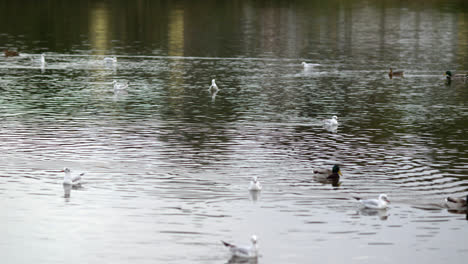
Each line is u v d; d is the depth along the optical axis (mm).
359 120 55281
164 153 43688
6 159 41625
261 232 30766
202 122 53594
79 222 31797
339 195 35750
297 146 46094
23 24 126625
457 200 33969
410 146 46438
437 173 39844
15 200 34500
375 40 113188
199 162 41625
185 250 28891
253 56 95250
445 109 60500
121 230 30906
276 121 54312
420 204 34531
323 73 81438
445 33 121625
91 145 45438
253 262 27781
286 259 28094
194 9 153750
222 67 85438
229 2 166125
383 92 69312
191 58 93188
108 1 164625
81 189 36281
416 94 68375
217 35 116812
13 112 56406
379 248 29266
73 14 142000
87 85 71562
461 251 29016
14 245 29312
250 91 68875
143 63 88562
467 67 87312
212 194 35719
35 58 90250
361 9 158000
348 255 28531
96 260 27938
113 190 36188
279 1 169750
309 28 127062
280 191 36281
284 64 88625
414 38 115438
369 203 33812
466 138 49031
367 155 43906
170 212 33062
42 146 44938
